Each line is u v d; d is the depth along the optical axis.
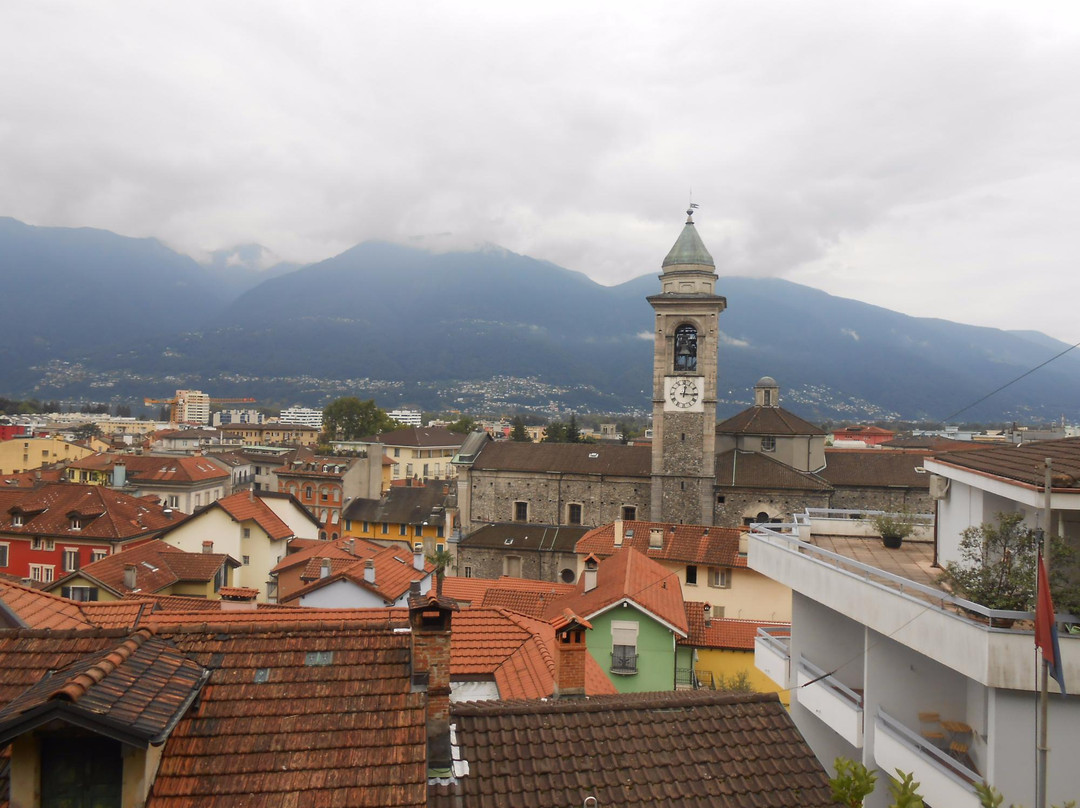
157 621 24.72
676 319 78.50
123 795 11.85
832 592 23.05
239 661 14.61
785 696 30.28
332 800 12.29
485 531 85.38
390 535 114.12
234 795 12.25
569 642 21.91
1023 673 16.53
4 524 74.12
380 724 13.63
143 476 127.44
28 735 11.65
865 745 21.77
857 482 79.06
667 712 17.20
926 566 26.14
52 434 190.88
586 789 14.84
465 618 27.92
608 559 54.06
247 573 71.56
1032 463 20.41
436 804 14.02
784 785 15.62
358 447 176.38
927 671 21.91
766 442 83.56
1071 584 18.00
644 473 82.56
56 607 23.72
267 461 170.12
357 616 25.31
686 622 42.12
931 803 18.95
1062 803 17.00
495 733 15.96
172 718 12.45
